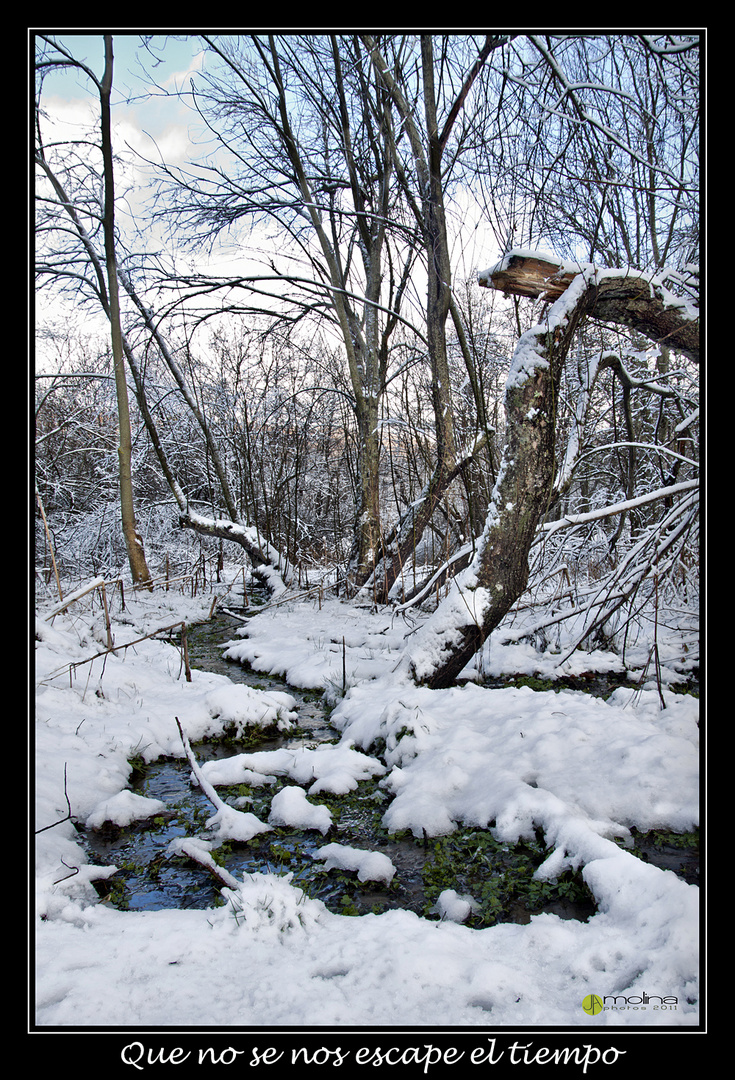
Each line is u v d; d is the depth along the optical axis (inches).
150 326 486.6
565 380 349.7
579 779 152.3
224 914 112.6
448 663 229.3
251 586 541.3
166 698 244.7
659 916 101.3
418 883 131.6
